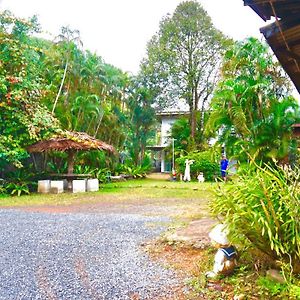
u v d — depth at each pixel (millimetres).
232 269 3965
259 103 14977
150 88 30031
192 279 4039
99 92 22438
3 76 14031
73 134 16047
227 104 15242
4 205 11125
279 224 3408
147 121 28891
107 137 23625
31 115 14602
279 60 4637
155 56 30453
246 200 3576
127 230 6953
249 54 16219
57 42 19656
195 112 29266
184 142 28516
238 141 14531
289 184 3729
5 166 15922
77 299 3561
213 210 3916
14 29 15031
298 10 3760
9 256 5117
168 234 6113
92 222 7898
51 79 19047
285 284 3385
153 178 26156
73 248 5582
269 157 13125
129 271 4422
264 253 3748
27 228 7223
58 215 8984
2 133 14469
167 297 3592
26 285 3941
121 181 22344
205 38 29953
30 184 15461
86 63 21031
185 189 16656
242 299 3381
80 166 19219
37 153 17188
